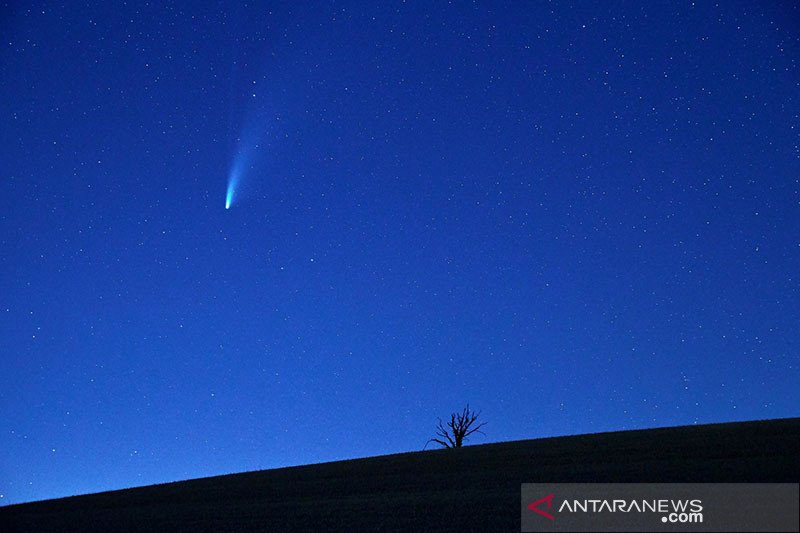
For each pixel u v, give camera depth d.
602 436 29.70
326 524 15.41
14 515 24.16
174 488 28.38
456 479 21.47
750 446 21.19
